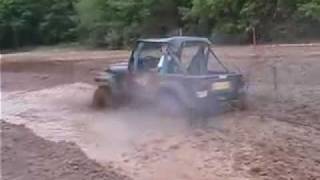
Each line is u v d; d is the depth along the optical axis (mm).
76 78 21844
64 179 8281
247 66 20219
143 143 10500
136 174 8805
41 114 13586
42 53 43906
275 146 10141
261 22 34188
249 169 9000
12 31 58094
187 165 9258
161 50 12492
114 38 45375
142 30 44156
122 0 45438
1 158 9305
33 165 8969
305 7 31859
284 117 12305
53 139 10836
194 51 13164
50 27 56250
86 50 45281
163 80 12211
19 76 24047
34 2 57844
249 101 13797
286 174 8805
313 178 8672
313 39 31422
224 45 33219
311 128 11383
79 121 12508
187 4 41500
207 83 11836
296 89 15992
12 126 11984
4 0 58344
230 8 36188
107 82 13766
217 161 9398
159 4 43156
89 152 9922
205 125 11641
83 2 49688
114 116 12812
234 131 11156
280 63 19781
